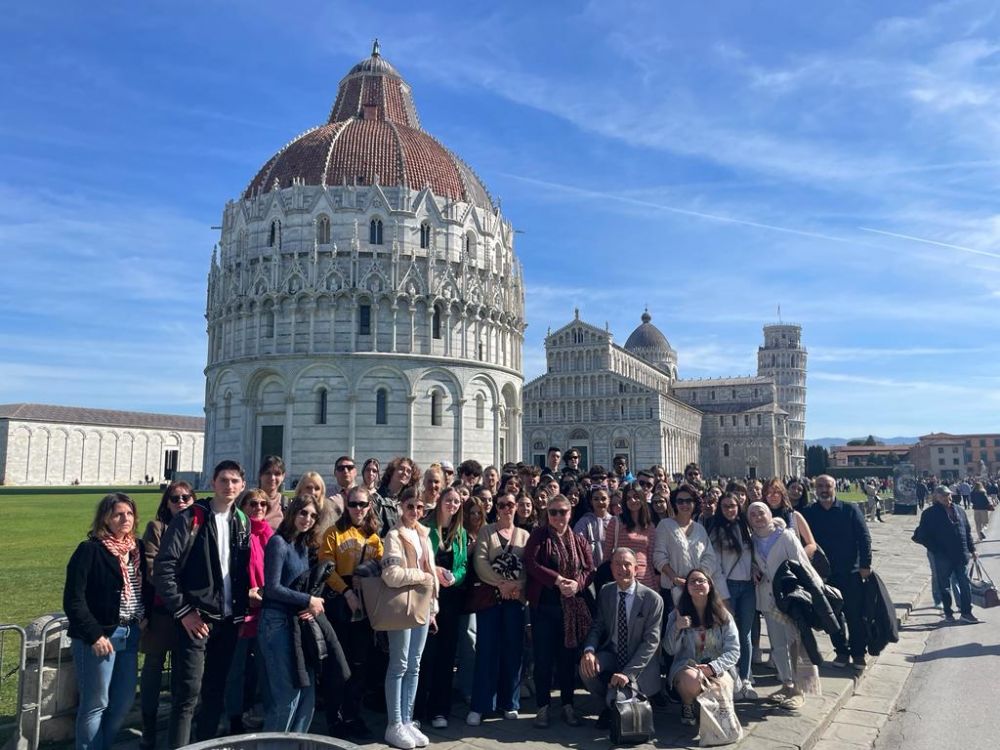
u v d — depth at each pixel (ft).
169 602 33.68
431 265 234.79
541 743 38.58
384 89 285.43
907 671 54.39
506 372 255.91
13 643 54.60
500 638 42.96
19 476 445.78
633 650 41.34
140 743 36.86
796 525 53.06
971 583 70.54
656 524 53.52
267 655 34.71
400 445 225.15
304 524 36.24
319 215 231.50
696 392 639.76
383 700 43.55
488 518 53.26
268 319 231.91
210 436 245.86
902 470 227.61
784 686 45.29
